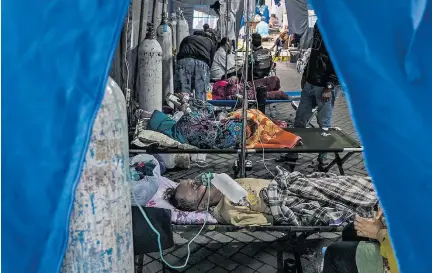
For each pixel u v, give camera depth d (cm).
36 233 124
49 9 117
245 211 301
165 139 391
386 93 101
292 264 293
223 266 318
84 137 119
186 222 297
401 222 104
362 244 239
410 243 104
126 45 391
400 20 100
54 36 117
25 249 126
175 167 503
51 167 121
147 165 332
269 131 410
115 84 156
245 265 320
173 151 385
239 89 656
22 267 126
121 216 162
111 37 115
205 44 604
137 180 306
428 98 101
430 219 104
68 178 121
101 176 154
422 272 105
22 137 121
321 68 490
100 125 150
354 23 101
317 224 297
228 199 302
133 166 325
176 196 309
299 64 1302
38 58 119
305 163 542
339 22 101
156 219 252
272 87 739
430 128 101
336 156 459
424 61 101
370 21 101
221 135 398
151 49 501
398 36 101
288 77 1244
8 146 122
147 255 327
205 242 348
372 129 102
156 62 506
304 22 1290
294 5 1279
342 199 317
